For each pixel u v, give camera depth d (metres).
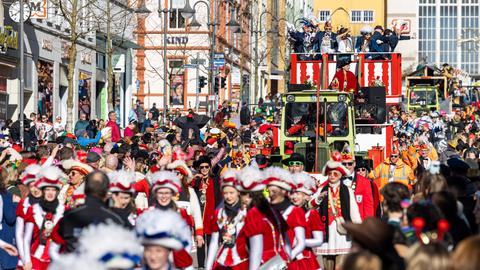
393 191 17.70
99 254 12.01
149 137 54.47
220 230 20.59
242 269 19.89
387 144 45.62
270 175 20.00
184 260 18.81
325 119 39.88
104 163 29.77
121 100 102.88
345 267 12.23
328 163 25.02
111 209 19.50
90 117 88.12
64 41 80.12
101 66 92.69
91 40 87.81
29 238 20.84
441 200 18.17
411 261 11.93
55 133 60.50
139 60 122.06
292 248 20.50
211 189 28.34
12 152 28.36
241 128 71.19
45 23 75.56
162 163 24.98
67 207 20.94
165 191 20.97
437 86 113.25
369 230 13.23
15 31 66.69
